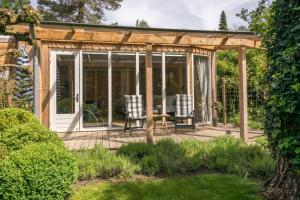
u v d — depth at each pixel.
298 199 3.38
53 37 7.00
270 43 3.82
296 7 3.31
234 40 7.76
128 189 4.16
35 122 4.99
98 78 9.80
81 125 9.61
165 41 7.34
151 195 3.93
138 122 10.15
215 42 7.68
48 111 9.22
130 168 4.86
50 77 9.28
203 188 4.16
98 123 9.81
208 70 11.30
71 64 9.52
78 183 4.49
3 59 8.77
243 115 7.72
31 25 6.31
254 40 8.09
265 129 3.95
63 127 9.44
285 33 3.47
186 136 8.41
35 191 3.30
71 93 9.54
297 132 3.29
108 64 9.84
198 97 10.88
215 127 10.52
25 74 8.06
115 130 9.88
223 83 11.37
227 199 3.75
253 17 4.99
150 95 7.16
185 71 10.62
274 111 3.44
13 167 3.31
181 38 7.44
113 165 4.85
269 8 4.31
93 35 7.15
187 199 3.77
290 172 3.49
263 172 4.66
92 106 9.77
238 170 4.77
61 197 3.53
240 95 7.82
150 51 7.30
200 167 5.15
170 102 10.48
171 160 5.14
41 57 8.34
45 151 3.59
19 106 7.77
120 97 10.02
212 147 5.73
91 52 9.67
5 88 7.88
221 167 5.02
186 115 9.34
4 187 3.25
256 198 3.76
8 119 4.87
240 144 5.99
